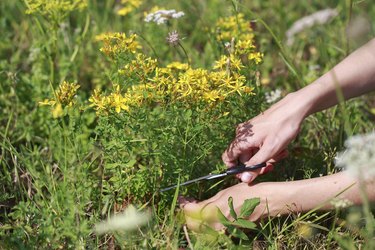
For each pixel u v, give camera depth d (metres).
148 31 3.70
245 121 2.74
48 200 2.83
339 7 4.17
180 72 2.69
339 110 3.28
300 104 2.57
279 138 2.56
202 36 4.11
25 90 3.44
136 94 2.52
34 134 3.31
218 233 2.45
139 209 2.57
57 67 3.69
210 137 2.63
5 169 2.85
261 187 2.57
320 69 3.91
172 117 2.57
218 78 2.53
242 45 2.76
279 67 3.92
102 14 4.44
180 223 2.53
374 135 2.14
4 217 2.67
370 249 2.30
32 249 2.40
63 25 3.74
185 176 2.67
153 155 2.65
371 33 3.50
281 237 2.56
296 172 2.95
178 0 4.27
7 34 4.09
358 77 2.59
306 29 4.03
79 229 2.36
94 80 3.56
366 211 2.18
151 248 2.42
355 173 2.11
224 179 2.77
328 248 2.50
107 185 2.64
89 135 3.12
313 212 2.62
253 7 4.63
